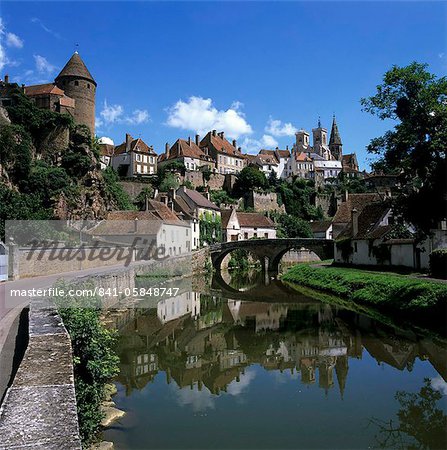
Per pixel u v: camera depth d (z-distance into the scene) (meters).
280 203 109.81
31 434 5.29
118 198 69.50
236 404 13.87
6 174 50.12
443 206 23.69
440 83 22.62
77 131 63.59
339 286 38.94
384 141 25.05
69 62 74.44
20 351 11.96
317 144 162.50
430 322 23.66
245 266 82.19
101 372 11.48
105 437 11.12
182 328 25.80
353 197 65.00
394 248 41.25
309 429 11.98
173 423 12.20
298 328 25.66
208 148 114.06
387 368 17.77
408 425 12.27
